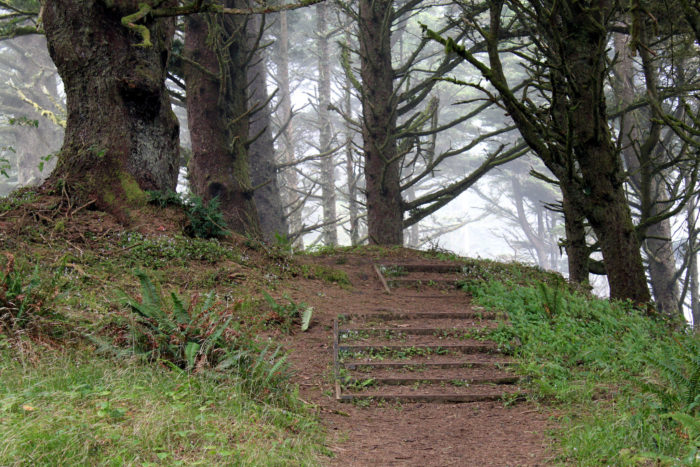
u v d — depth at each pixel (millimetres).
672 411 4832
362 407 6551
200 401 4773
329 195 28281
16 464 3145
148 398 4426
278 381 6004
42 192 10078
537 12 10438
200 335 5852
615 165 10375
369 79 16938
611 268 10555
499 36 14805
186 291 8602
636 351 7547
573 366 7520
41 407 3863
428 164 16719
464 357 8023
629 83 19125
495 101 9719
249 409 4984
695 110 18406
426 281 12016
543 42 11688
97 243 9250
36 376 4469
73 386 4375
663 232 21562
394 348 8133
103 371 4844
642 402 5414
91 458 3400
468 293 11461
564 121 12008
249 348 6262
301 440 4801
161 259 9305
